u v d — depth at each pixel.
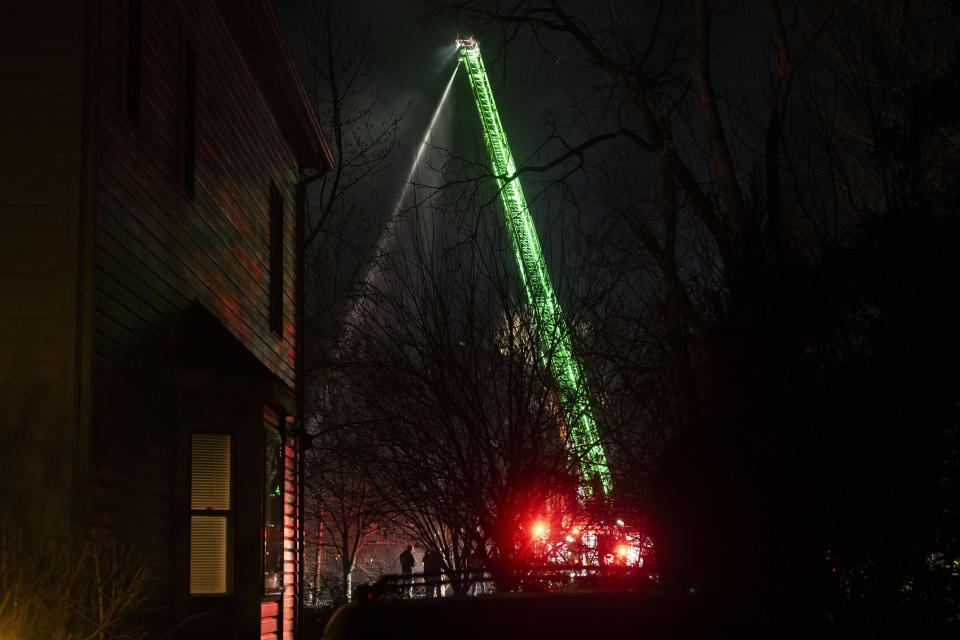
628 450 12.20
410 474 13.06
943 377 7.99
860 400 7.95
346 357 14.52
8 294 10.02
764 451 8.24
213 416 12.84
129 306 11.09
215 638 12.34
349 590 27.27
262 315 17.53
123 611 9.20
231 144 15.69
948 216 8.74
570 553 12.51
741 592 7.92
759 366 8.57
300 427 19.39
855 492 7.85
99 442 10.16
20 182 10.19
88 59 10.42
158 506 11.80
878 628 7.73
